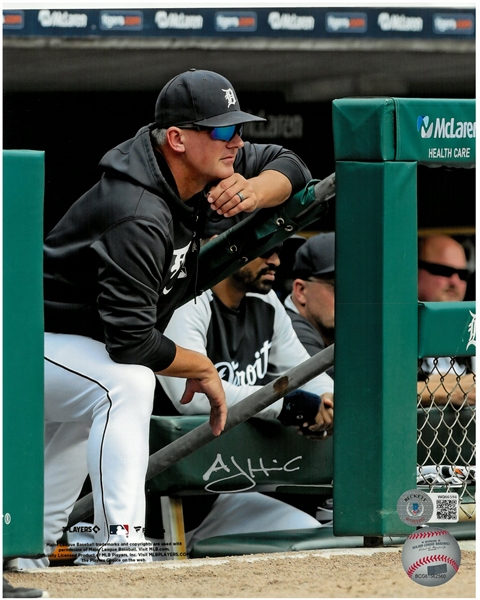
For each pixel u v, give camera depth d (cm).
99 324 1151
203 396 1216
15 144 1163
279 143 1212
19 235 1033
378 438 1145
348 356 1151
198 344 1212
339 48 1214
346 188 1144
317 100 1214
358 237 1143
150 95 1182
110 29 1174
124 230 1112
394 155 1137
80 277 1146
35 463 1045
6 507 1033
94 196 1141
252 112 1207
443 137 1161
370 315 1145
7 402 1032
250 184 1164
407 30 1222
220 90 1134
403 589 1012
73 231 1146
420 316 1162
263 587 1006
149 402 1145
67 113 1168
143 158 1137
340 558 1140
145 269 1108
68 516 1177
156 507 1216
